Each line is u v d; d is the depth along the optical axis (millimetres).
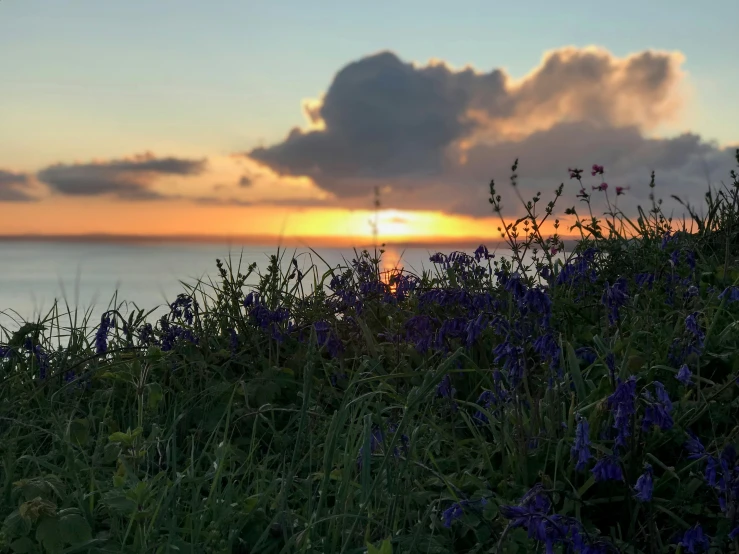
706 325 648
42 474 518
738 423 537
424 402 613
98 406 688
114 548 430
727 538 423
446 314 760
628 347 535
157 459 591
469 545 468
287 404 701
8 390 695
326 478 458
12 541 436
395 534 443
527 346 546
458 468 532
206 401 692
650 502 437
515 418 530
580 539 361
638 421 472
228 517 463
